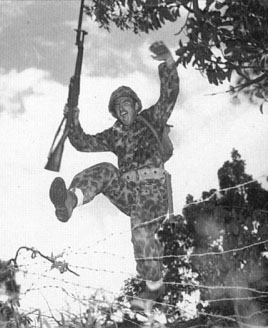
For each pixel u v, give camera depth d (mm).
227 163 8633
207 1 7414
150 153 6766
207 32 7383
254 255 6980
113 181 6695
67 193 6422
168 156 6855
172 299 7078
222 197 7992
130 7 8102
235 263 6988
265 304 6637
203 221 7355
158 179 6734
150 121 6809
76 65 7004
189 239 7520
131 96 6824
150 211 6672
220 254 7086
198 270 7145
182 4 7594
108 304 4848
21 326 4781
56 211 6461
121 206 6746
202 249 7223
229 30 7434
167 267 7406
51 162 6832
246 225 7219
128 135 6797
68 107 6910
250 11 7344
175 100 6777
